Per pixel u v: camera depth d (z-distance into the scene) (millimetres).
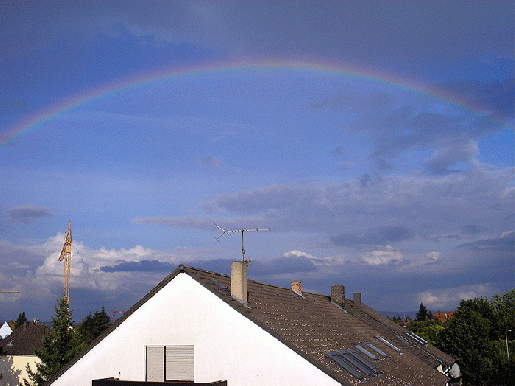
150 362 19672
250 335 18500
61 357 42594
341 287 40156
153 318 19875
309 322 24141
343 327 28578
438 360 37656
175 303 19719
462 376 56094
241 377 18234
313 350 19109
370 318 42812
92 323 63125
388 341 32844
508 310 72438
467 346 56781
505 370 53875
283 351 17984
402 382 21328
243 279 21016
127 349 19969
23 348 61062
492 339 68750
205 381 18594
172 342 19406
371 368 20688
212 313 19141
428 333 68750
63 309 43844
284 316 22406
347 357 20750
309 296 34844
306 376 17516
